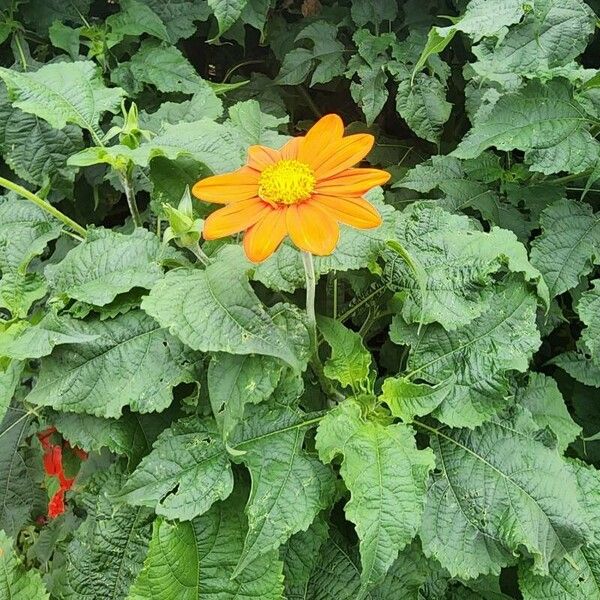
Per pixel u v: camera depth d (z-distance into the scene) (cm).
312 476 29
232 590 28
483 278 31
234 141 33
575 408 44
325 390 32
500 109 35
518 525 30
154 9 50
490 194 42
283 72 52
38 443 43
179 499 28
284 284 29
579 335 47
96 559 31
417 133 47
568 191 43
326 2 55
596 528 32
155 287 28
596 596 31
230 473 29
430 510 31
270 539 27
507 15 33
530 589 32
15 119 44
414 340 32
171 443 29
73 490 37
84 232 36
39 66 48
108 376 30
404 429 29
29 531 47
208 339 26
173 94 51
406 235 33
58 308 30
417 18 51
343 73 51
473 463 31
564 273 37
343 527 34
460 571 30
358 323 39
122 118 42
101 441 31
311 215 24
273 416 29
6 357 29
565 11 33
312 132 27
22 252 35
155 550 28
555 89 35
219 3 37
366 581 26
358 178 25
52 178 45
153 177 34
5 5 48
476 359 31
